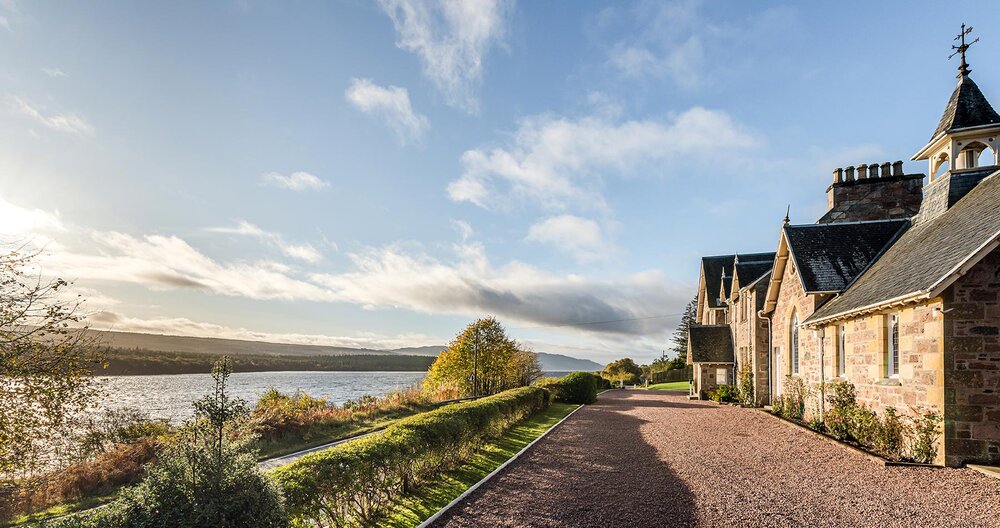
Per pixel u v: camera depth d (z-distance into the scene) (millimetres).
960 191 16828
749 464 12367
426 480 11016
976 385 11023
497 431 16578
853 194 24047
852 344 15594
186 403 32719
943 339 11273
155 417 21562
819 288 18266
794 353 21406
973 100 17172
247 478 5836
